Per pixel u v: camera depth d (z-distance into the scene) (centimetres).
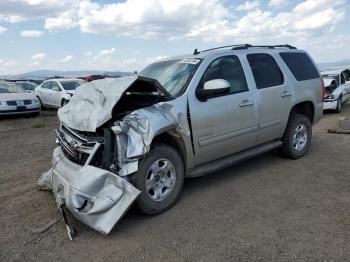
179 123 425
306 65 650
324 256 313
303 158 627
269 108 549
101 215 363
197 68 472
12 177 594
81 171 375
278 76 581
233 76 511
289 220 385
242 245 339
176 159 427
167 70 511
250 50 556
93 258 332
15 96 1473
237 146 512
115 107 433
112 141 389
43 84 1894
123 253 337
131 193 370
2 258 339
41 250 351
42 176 508
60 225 403
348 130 842
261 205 429
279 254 320
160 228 383
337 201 431
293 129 600
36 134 1059
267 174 545
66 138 442
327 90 1268
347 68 1439
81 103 451
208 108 459
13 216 432
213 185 507
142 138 386
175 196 430
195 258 321
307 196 451
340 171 546
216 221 392
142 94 461
